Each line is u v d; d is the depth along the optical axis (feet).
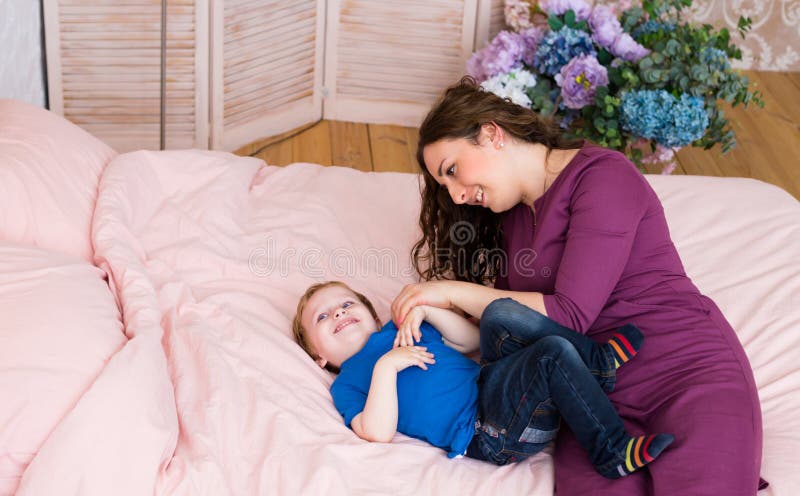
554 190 5.81
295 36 11.33
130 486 4.83
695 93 9.98
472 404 5.77
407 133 12.17
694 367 5.42
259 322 6.46
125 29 10.08
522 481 5.48
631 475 5.18
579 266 5.54
